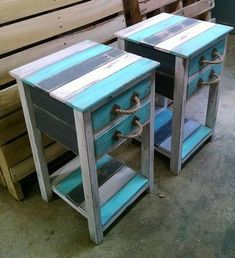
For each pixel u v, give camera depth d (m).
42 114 1.27
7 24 1.35
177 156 1.67
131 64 1.25
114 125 1.18
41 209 1.59
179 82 1.44
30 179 1.75
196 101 2.29
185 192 1.65
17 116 1.46
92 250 1.40
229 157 1.85
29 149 1.55
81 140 1.12
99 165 1.65
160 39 1.47
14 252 1.41
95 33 1.72
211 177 1.73
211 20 2.79
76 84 1.14
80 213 1.49
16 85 1.42
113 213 1.43
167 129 1.87
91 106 1.04
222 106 2.26
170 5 2.32
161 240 1.43
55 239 1.45
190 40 1.46
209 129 1.90
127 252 1.39
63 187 1.54
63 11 1.53
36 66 1.27
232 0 3.06
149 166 1.54
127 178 1.58
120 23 1.84
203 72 1.55
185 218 1.52
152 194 1.64
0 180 1.69
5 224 1.53
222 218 1.51
